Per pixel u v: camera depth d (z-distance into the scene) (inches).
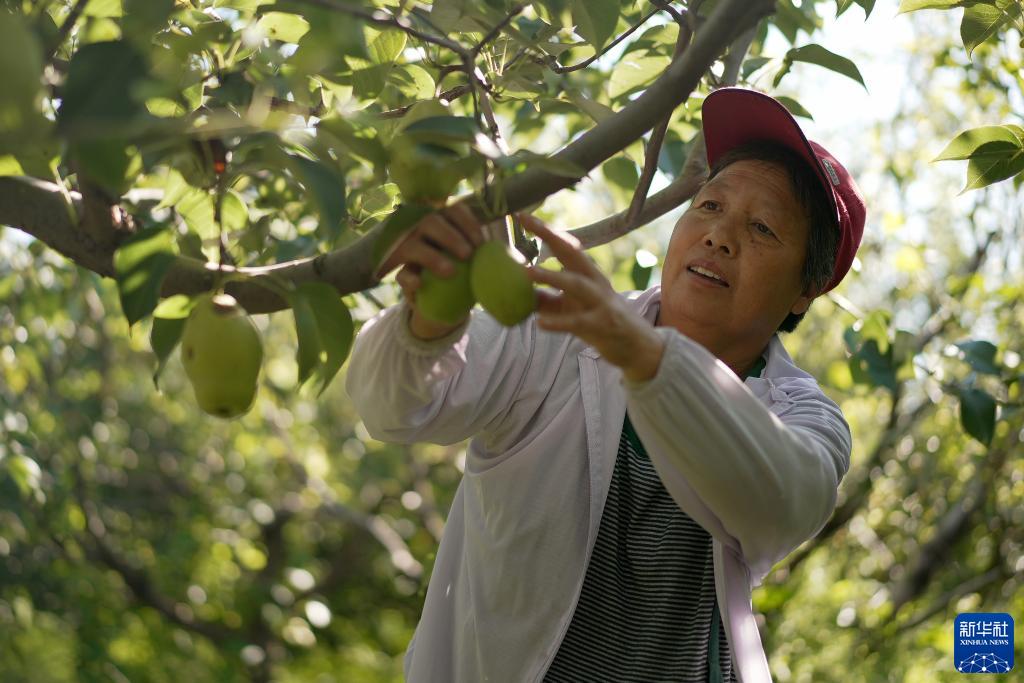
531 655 58.8
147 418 323.6
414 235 43.3
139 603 299.6
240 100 50.4
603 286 45.2
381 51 55.5
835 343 189.9
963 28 67.0
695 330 61.3
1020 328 143.0
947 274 172.1
